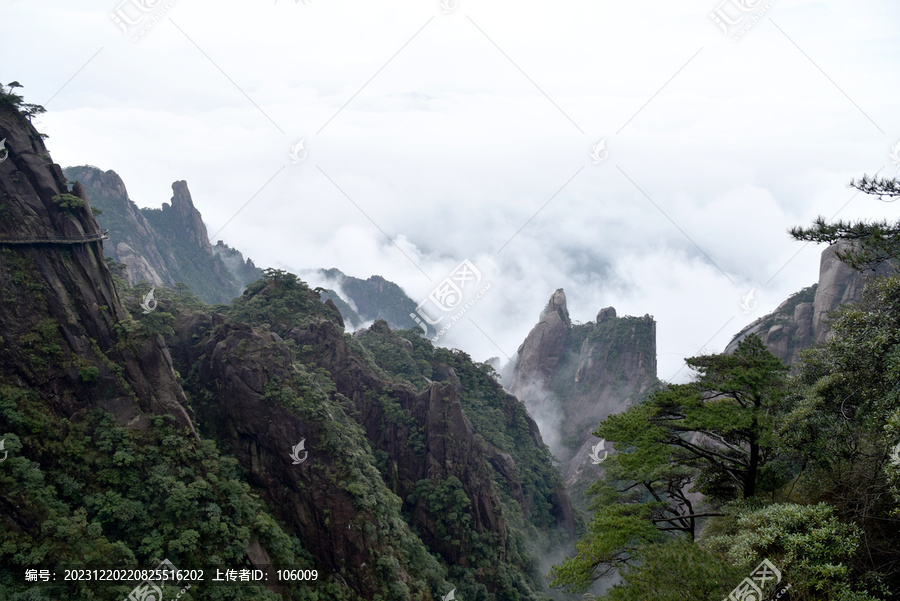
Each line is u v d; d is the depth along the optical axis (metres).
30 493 37.97
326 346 78.12
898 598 16.53
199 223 173.62
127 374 46.72
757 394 24.42
